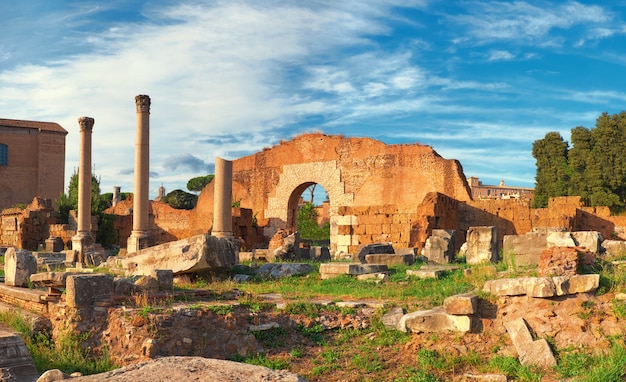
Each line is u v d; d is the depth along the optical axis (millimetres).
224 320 12781
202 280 19266
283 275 20484
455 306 11992
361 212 38906
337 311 13898
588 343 10867
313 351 12492
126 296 13414
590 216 36594
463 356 11281
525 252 15289
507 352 11195
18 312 14070
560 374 10211
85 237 34375
